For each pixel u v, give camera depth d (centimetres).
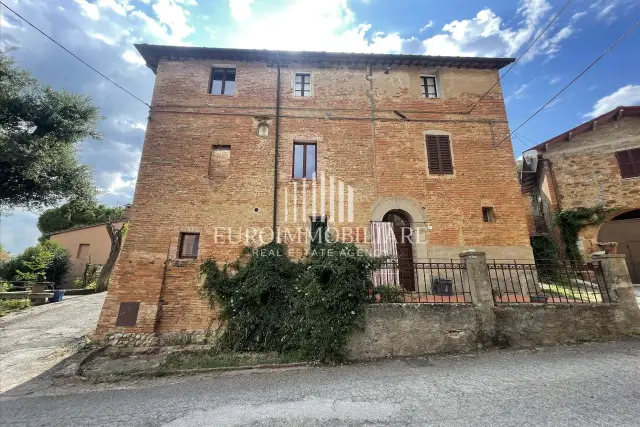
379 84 1050
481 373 497
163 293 809
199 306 809
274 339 745
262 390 496
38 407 466
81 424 407
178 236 862
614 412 346
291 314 760
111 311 780
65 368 636
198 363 641
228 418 400
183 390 516
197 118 963
